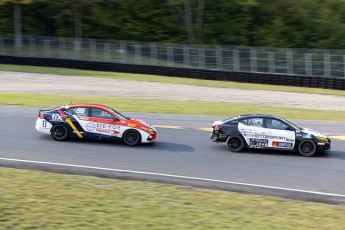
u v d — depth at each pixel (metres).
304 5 80.12
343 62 58.69
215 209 15.02
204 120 33.09
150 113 34.78
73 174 18.53
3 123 28.20
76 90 45.50
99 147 23.66
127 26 79.25
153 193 16.27
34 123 28.69
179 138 26.95
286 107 40.69
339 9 80.94
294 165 22.25
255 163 22.28
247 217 14.47
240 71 56.81
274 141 24.22
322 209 15.61
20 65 62.31
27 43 68.62
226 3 79.88
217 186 18.05
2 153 21.45
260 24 80.50
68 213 14.01
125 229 13.18
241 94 47.41
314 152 24.11
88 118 24.42
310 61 60.19
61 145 23.53
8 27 77.44
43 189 15.86
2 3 68.94
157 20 79.56
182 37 78.75
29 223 13.26
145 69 60.19
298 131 24.28
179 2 76.12
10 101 36.78
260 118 24.69
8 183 16.25
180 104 39.59
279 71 61.19
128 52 67.50
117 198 15.50
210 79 57.84
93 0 76.94
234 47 65.00
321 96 48.25
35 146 23.06
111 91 45.84
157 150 23.83
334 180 20.03
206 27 78.75
